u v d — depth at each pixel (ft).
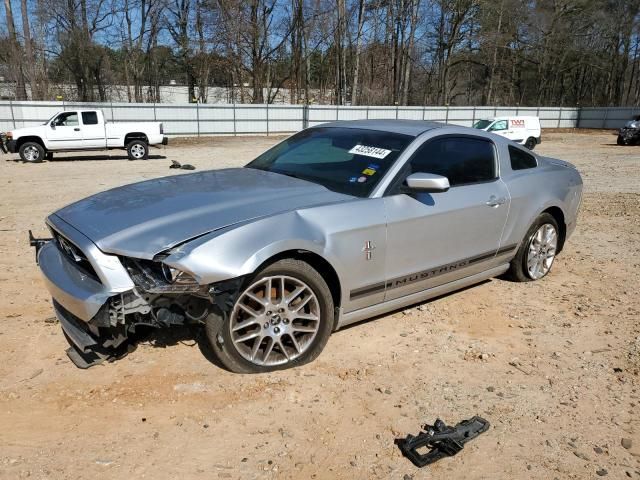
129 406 9.91
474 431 9.45
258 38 148.15
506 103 207.82
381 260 12.17
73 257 10.83
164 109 100.22
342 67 166.91
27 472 8.20
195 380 10.75
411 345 12.73
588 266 19.65
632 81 212.64
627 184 42.01
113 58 156.66
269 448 8.94
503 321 14.37
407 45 168.45
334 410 10.03
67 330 10.89
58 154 69.10
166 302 9.80
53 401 10.01
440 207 13.20
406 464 8.69
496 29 173.17
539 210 16.39
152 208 11.11
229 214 10.71
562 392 11.00
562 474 8.59
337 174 13.09
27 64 126.52
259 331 10.77
